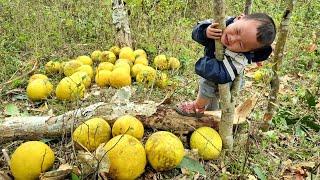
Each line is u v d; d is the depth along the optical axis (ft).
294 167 2.24
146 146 2.09
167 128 2.35
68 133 2.28
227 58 1.93
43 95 2.84
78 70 3.14
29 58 3.51
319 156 2.34
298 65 3.55
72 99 2.76
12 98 2.93
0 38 3.66
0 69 3.20
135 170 1.97
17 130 2.22
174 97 2.94
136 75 3.21
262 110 2.82
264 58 2.02
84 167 1.94
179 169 2.16
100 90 2.96
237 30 1.82
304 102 2.98
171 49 3.64
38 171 1.96
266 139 2.43
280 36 2.22
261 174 2.01
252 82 3.23
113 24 3.84
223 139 2.25
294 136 2.49
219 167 2.20
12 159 1.97
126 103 2.37
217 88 2.19
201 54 3.56
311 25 4.22
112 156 1.94
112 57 3.47
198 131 2.25
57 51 3.74
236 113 2.36
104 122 2.19
